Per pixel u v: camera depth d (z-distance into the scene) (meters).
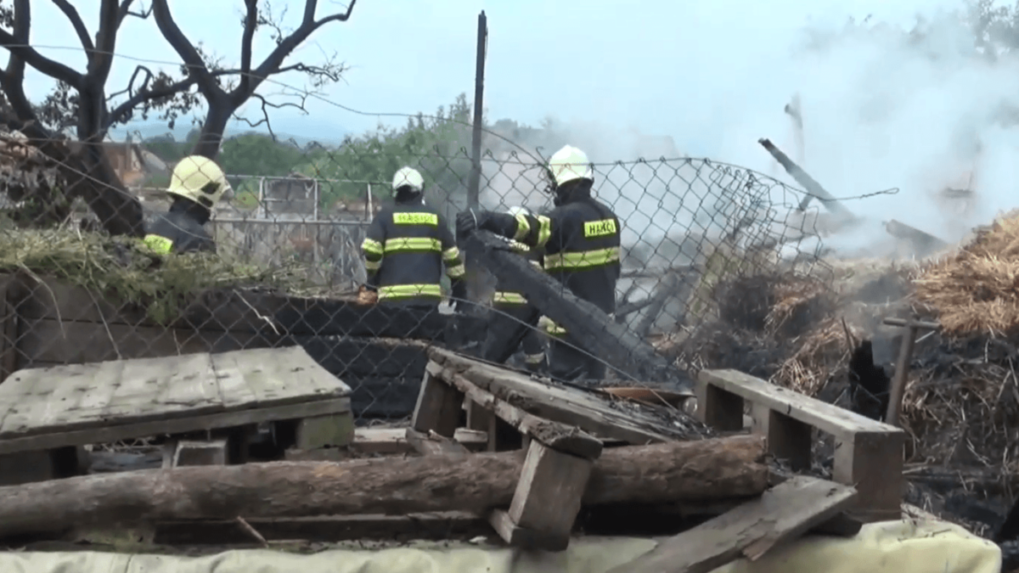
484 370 3.08
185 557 2.31
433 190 5.27
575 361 4.62
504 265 4.46
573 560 2.40
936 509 4.29
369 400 4.17
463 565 2.34
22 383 2.99
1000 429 4.57
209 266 4.14
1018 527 4.31
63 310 3.84
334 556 2.34
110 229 4.63
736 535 2.35
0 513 2.19
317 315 4.14
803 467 2.98
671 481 2.40
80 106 7.81
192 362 3.29
